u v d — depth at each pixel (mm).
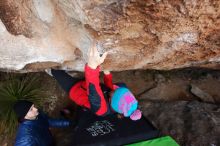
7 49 2691
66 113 3680
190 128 3260
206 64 3260
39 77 3967
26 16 2475
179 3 2023
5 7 2385
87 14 2119
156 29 2277
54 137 3520
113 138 2600
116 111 2475
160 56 2750
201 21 2201
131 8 2070
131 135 2602
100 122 2738
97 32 2289
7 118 3602
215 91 3836
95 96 2336
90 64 2227
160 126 3365
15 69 3020
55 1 2299
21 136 2830
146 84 3975
